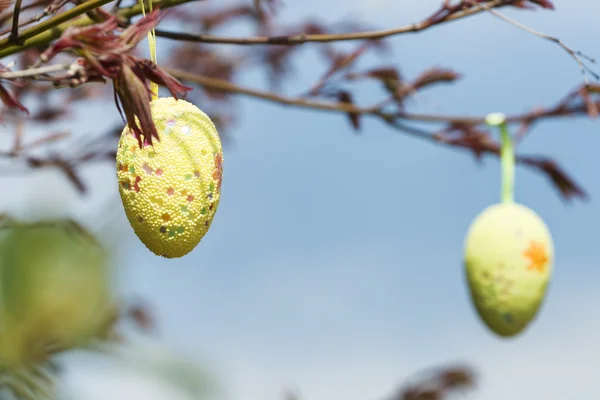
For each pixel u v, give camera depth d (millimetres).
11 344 1050
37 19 863
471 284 1050
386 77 1051
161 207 844
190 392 1066
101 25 802
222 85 1051
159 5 904
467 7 946
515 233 1039
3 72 801
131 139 848
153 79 807
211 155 853
